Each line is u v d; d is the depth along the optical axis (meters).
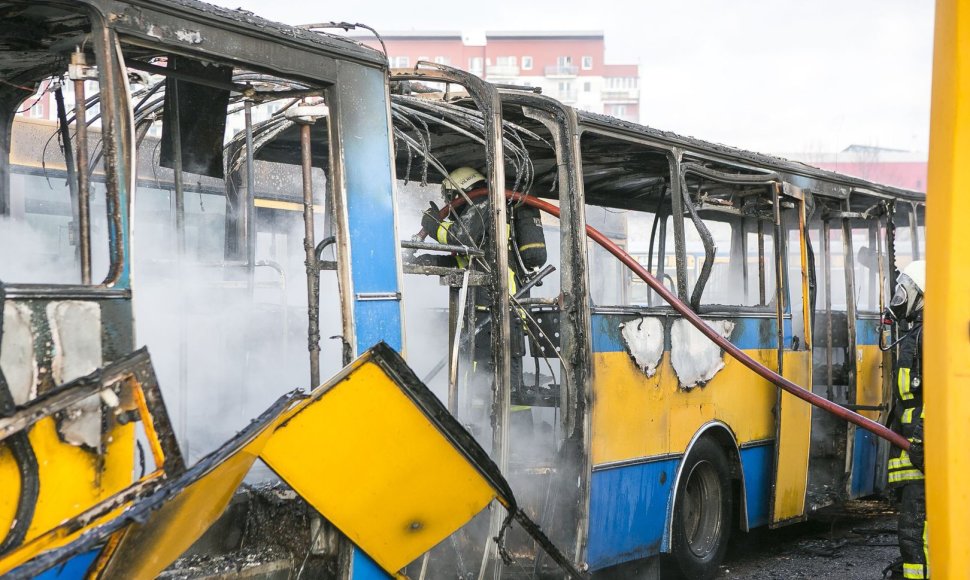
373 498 3.65
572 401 5.11
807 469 6.97
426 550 3.90
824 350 7.56
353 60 4.18
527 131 5.45
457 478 3.74
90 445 2.95
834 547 7.08
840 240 8.30
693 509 6.16
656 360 5.66
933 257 2.51
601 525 5.16
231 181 6.06
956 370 2.45
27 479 2.78
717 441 6.25
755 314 6.58
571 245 5.18
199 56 3.55
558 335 5.49
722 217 7.37
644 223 8.21
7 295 2.83
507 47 80.62
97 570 2.69
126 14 3.31
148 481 2.84
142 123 5.08
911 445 5.02
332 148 4.07
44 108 6.03
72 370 2.97
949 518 2.42
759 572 6.32
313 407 3.33
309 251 4.07
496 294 4.77
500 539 4.00
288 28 3.89
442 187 5.75
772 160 6.92
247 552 3.87
